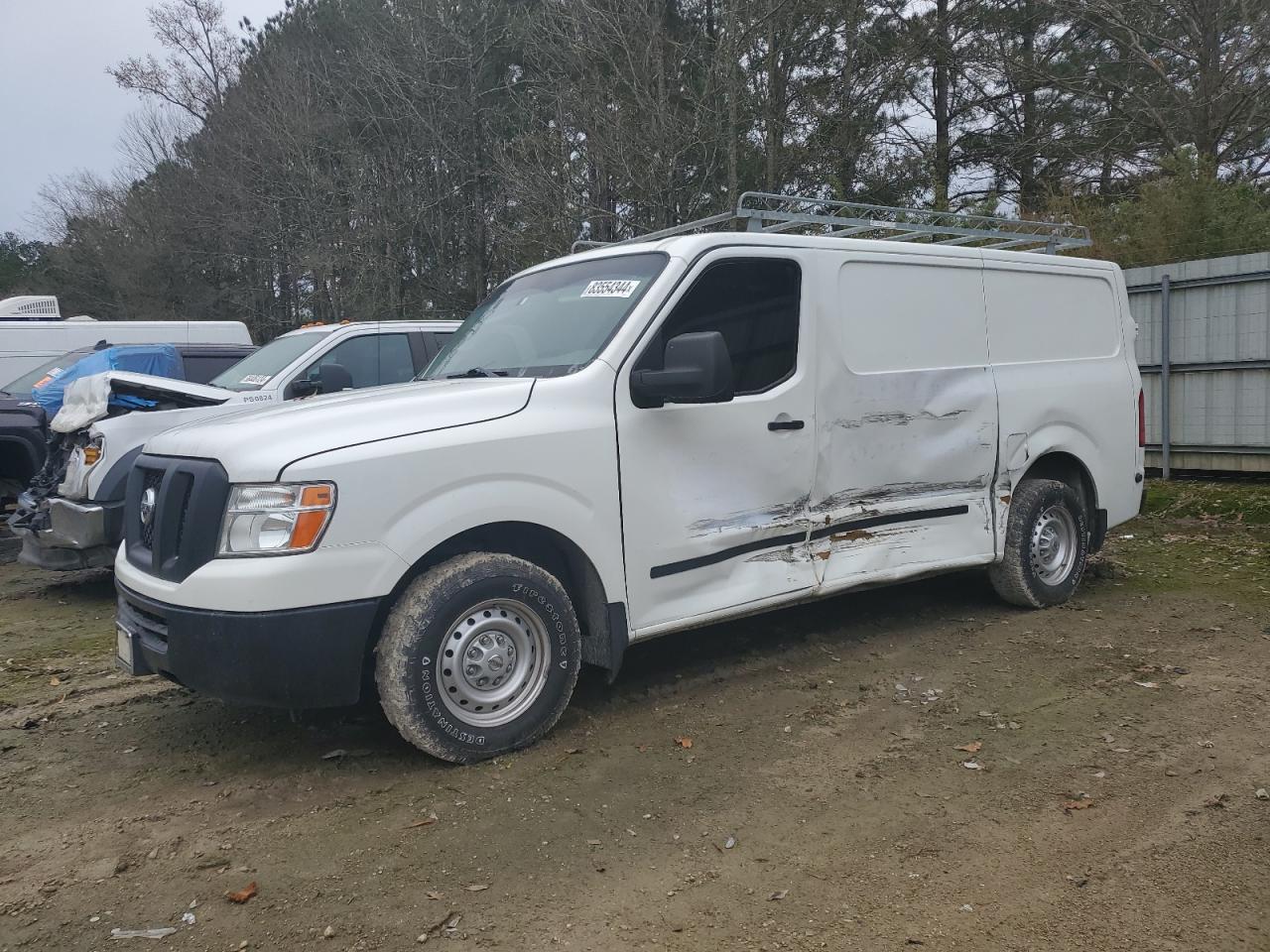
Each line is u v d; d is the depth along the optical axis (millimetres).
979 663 5180
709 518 4543
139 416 6824
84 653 5938
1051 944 2746
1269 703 4535
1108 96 22359
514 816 3523
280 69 30312
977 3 22812
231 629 3516
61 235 38281
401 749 4129
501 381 4230
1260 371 9734
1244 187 13758
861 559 5168
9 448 8898
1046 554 6199
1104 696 4672
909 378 5316
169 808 3652
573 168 19031
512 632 4020
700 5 20703
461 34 26172
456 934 2822
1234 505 9203
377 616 3914
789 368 4836
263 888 3082
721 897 3002
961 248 5715
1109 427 6469
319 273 28828
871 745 4141
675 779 3818
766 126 18984
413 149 27297
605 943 2771
